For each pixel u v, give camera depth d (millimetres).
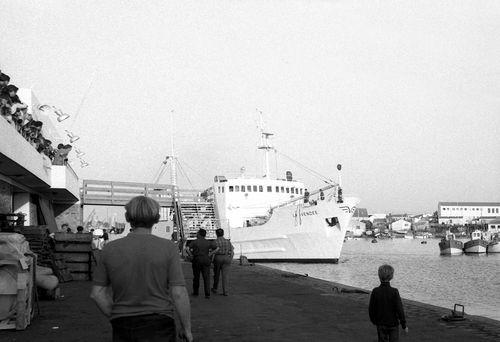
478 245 77250
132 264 3348
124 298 3352
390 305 5973
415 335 8141
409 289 31609
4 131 15430
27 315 8711
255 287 15867
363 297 13328
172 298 3428
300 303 12164
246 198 47031
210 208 50469
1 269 8352
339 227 38344
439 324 9141
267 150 51375
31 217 29375
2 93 16688
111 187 47094
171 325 3416
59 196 35469
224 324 9297
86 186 45938
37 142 23406
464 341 7688
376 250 97562
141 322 3307
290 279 18672
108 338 7770
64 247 17109
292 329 8812
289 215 41062
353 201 38625
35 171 21750
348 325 9219
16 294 8398
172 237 49625
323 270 37500
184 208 50000
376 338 8055
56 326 8734
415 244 141750
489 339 7832
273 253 41938
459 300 26125
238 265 27641
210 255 13422
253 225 45562
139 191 48625
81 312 10219
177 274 3453
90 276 17234
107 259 3391
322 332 8539
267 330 8727
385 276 6055
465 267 51125
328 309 11188
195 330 8695
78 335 7984
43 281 11719
